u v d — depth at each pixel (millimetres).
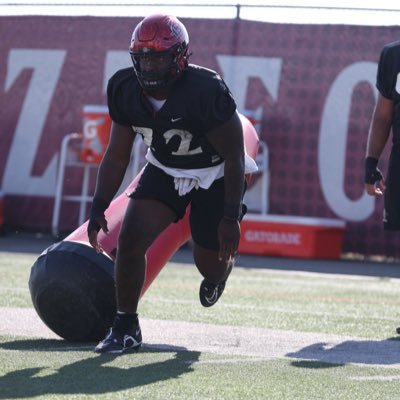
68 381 14422
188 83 16078
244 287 31844
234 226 16562
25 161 48250
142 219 16891
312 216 44344
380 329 22000
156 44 15500
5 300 25375
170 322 22234
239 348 18438
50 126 47969
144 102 16250
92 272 18391
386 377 15586
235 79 45000
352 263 42688
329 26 44000
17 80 48438
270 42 44719
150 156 17359
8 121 48500
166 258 19969
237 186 16531
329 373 15766
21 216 48281
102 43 47406
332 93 43969
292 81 44438
